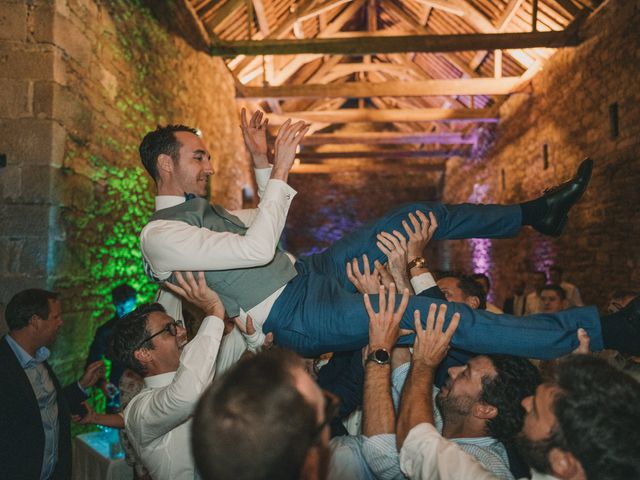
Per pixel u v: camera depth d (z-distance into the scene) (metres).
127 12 4.52
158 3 5.27
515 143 8.66
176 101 5.83
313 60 10.41
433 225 1.81
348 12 9.79
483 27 7.50
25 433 2.06
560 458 1.00
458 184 13.27
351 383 1.67
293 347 1.66
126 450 2.24
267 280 1.65
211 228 1.70
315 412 0.73
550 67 7.07
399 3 9.57
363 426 1.37
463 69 9.46
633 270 4.84
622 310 1.52
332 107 13.59
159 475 1.64
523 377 1.37
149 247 1.63
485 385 1.37
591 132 5.79
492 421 1.37
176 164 1.77
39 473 2.07
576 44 6.14
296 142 1.66
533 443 1.05
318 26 9.64
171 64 5.66
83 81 3.74
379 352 1.43
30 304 2.22
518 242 8.38
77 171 3.65
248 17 6.86
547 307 4.50
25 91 3.34
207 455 0.70
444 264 14.43
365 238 1.89
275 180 1.62
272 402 0.70
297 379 0.75
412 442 1.24
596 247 5.62
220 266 1.56
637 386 0.98
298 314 1.63
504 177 9.36
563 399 0.99
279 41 6.77
